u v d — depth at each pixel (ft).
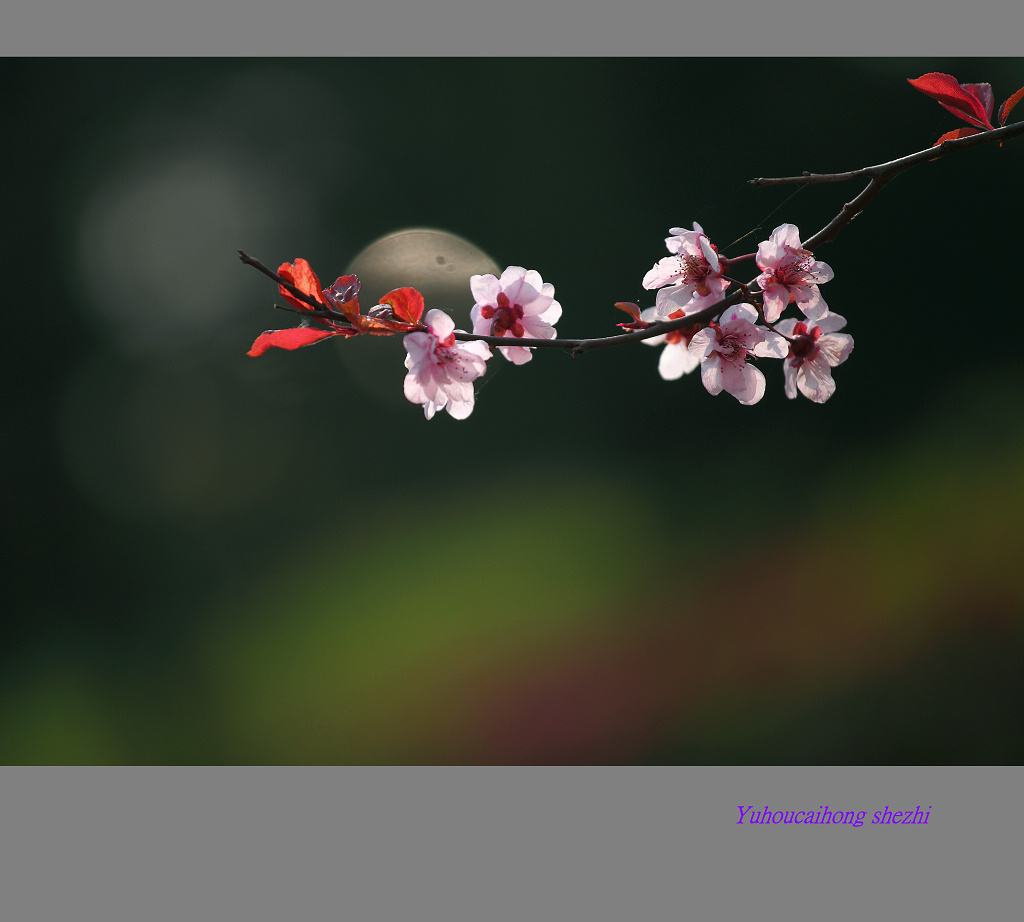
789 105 38.19
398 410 41.27
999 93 32.96
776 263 4.99
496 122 44.78
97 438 42.29
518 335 5.19
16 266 41.81
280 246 47.62
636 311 5.34
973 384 29.73
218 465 42.88
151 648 27.43
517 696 20.35
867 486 25.58
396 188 45.78
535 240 43.01
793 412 34.24
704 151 39.65
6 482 39.04
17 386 40.57
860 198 4.88
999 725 15.83
